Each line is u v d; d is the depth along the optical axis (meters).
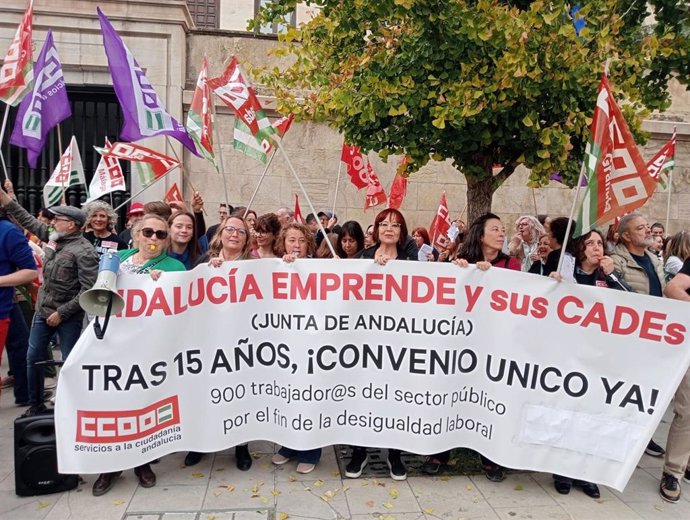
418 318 3.46
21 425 3.30
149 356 3.34
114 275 3.15
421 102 3.82
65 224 4.25
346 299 3.48
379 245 4.13
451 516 3.17
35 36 8.34
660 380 3.23
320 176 9.16
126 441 3.29
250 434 3.54
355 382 3.50
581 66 3.60
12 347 4.89
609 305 3.29
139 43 8.53
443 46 3.63
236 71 4.32
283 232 4.14
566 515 3.23
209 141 5.15
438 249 7.44
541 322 3.37
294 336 3.50
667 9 3.96
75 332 4.26
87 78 8.53
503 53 3.59
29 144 5.23
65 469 3.19
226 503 3.25
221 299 3.49
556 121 4.01
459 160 4.46
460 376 3.48
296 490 3.43
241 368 3.52
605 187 3.16
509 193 9.62
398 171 4.89
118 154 6.17
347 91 4.18
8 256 4.07
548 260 4.09
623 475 3.26
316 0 3.97
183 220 4.30
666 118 9.90
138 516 3.09
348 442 3.51
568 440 3.35
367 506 3.25
